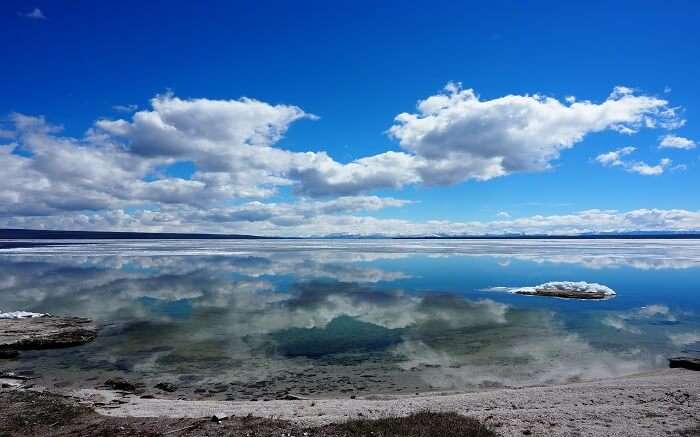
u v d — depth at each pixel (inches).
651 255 3398.1
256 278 1870.1
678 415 432.5
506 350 797.9
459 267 2386.8
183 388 620.7
